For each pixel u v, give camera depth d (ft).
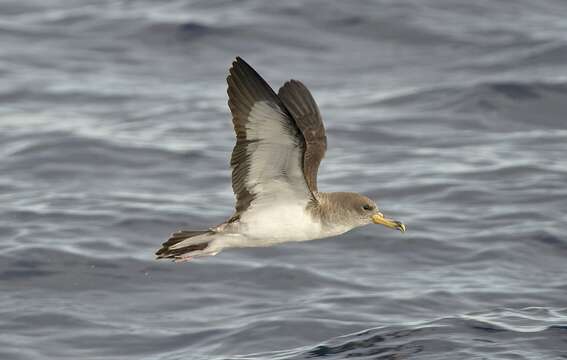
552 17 95.35
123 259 51.90
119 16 95.09
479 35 90.63
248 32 90.53
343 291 48.39
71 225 56.13
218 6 95.81
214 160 67.97
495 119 74.79
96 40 91.56
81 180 64.49
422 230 55.11
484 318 44.27
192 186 63.82
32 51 89.81
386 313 45.78
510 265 51.11
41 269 50.80
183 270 50.62
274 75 84.38
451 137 71.61
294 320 44.93
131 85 83.71
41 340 44.37
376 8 93.91
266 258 51.96
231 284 49.39
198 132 73.67
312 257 52.21
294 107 41.09
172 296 48.39
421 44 89.35
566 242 53.11
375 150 69.56
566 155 66.80
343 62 86.84
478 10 95.81
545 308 45.78
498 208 57.93
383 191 61.57
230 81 34.12
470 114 75.41
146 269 50.90
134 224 56.59
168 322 45.98
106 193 61.82
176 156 68.33
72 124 74.18
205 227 56.75
